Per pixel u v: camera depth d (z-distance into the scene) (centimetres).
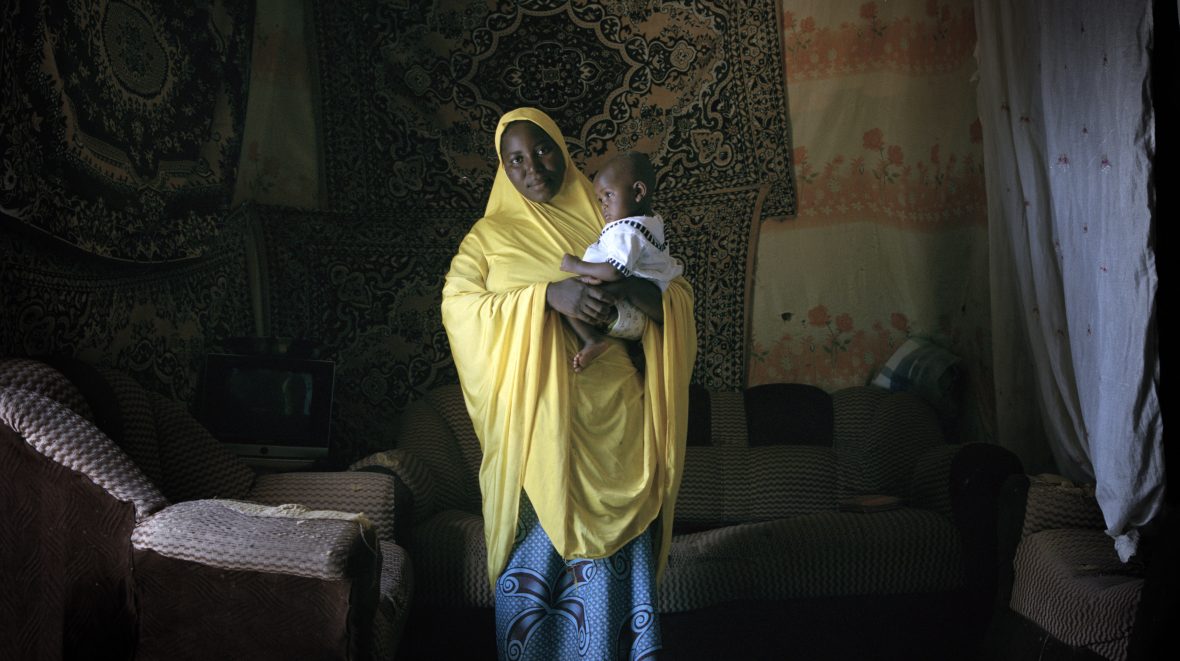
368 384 500
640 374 314
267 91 484
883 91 518
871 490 464
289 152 495
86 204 334
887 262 519
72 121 323
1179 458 309
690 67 519
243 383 404
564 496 284
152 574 253
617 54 519
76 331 336
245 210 473
